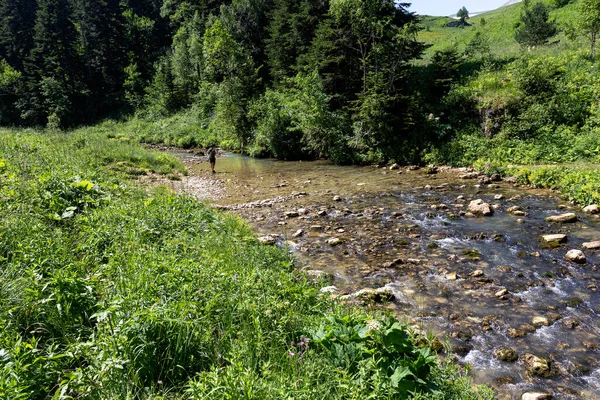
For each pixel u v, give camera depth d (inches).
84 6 2881.4
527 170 642.2
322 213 511.8
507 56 1243.2
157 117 2320.4
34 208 273.0
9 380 111.2
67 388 125.8
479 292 283.3
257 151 1237.1
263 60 2018.9
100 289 187.6
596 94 783.7
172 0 3472.0
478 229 429.4
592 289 282.8
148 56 3294.8
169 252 247.9
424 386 141.2
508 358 204.4
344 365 147.7
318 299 229.9
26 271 175.6
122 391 122.7
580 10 972.6
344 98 1198.3
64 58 2795.3
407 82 1130.0
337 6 1083.3
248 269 252.7
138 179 665.0
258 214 527.5
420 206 540.4
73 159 533.3
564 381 187.0
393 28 1051.3
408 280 306.2
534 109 792.3
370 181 748.6
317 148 1108.5
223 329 168.9
